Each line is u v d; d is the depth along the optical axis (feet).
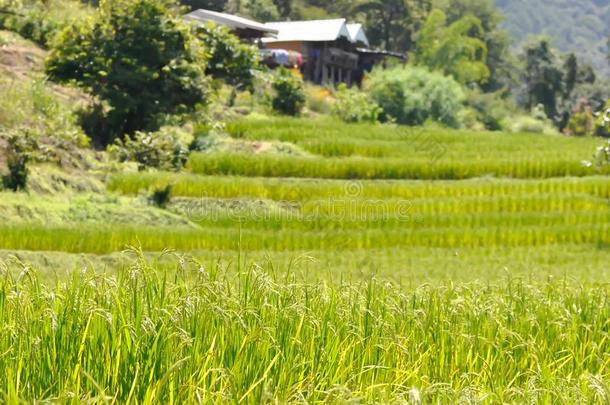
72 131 126.21
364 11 468.34
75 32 147.95
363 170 148.66
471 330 36.06
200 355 26.68
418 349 32.58
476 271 90.07
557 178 159.94
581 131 400.67
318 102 240.94
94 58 146.51
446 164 156.15
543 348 35.35
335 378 27.81
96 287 29.60
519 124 367.66
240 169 139.54
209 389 24.67
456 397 27.45
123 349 25.77
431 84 275.18
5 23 176.14
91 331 26.71
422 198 133.49
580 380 30.25
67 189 107.86
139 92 149.59
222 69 193.16
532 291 43.47
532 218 123.75
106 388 24.76
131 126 150.10
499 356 33.35
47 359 25.23
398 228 113.80
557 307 40.98
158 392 24.09
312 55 315.37
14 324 26.63
